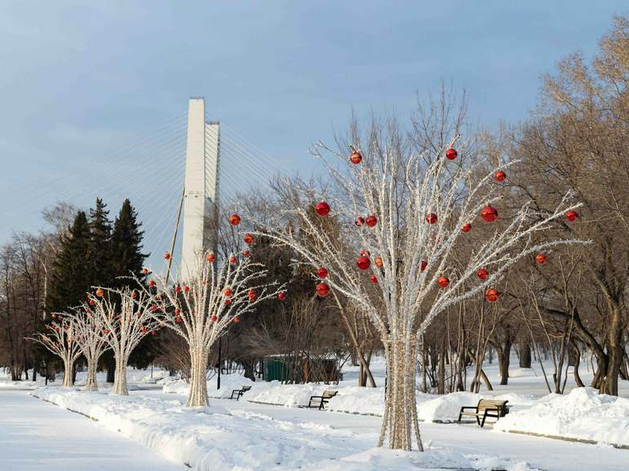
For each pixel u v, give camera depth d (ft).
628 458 39.14
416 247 32.71
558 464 36.63
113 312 113.39
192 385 66.80
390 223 33.22
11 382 197.26
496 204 79.61
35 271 214.07
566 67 78.28
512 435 52.60
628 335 105.60
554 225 78.28
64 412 76.74
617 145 73.05
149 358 176.55
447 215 34.35
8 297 209.15
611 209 72.02
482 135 90.38
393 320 32.32
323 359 138.00
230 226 163.32
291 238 35.14
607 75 76.02
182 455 35.91
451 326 107.04
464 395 71.05
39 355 181.57
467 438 50.06
